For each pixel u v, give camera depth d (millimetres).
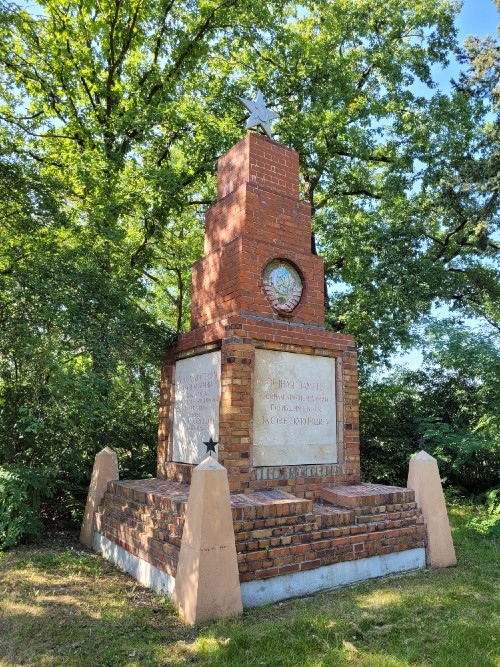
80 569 5656
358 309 13656
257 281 6520
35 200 8039
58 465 7812
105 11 11641
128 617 4246
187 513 4473
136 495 6008
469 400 12031
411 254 14117
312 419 6492
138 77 12664
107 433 9133
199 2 11961
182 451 7051
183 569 4355
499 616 4359
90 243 8641
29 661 3488
